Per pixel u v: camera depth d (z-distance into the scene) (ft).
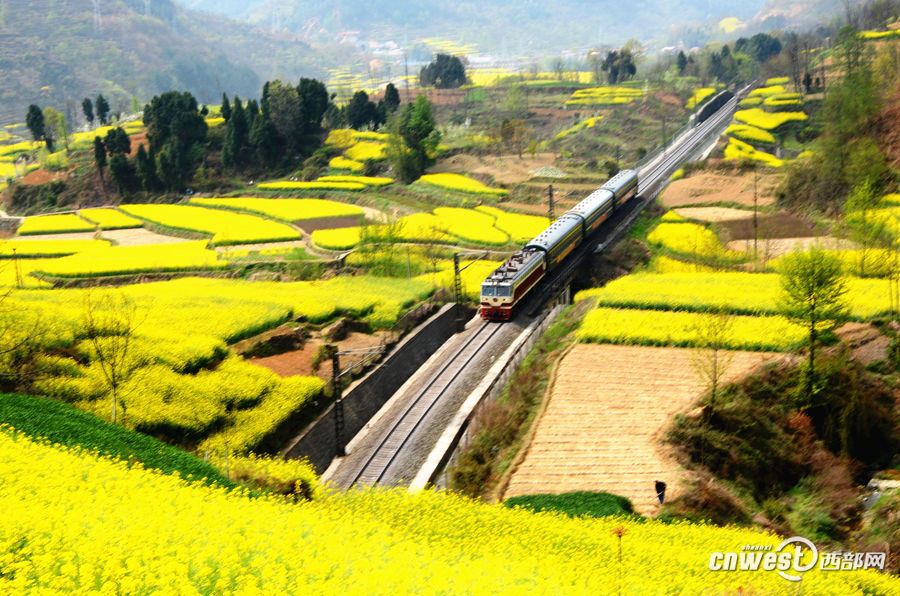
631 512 134.00
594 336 203.21
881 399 168.04
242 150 582.35
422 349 230.89
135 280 325.62
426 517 115.75
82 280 320.50
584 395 177.06
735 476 150.00
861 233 257.34
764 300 217.77
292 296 263.70
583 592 79.30
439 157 558.97
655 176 447.83
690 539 117.91
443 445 166.71
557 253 272.92
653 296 227.20
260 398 183.01
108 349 168.66
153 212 480.23
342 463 169.37
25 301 226.58
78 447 112.57
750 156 466.29
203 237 415.23
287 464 148.66
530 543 107.65
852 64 467.93
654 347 197.16
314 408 188.65
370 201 479.00
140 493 92.17
